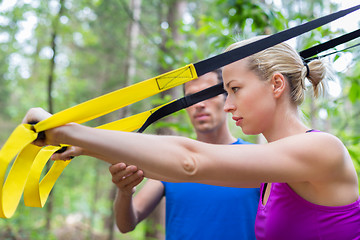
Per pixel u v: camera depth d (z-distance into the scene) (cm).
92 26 799
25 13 558
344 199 98
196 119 192
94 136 82
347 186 98
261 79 103
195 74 94
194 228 176
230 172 86
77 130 83
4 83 985
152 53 810
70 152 100
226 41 293
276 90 103
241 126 106
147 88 91
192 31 362
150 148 83
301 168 90
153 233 571
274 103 103
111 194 683
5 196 81
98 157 106
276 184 107
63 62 1011
